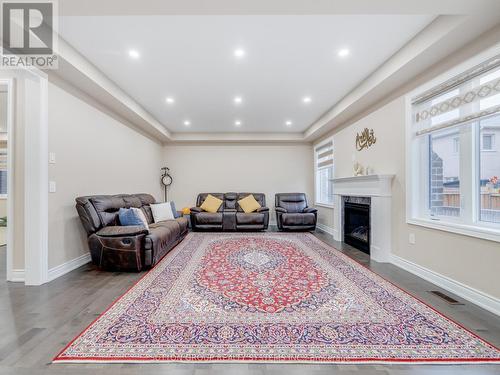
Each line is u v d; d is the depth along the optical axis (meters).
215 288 2.40
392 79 2.87
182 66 2.94
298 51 2.62
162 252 3.33
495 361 1.40
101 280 2.62
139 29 2.24
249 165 6.70
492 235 1.95
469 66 2.14
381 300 2.14
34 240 2.51
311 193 6.71
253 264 3.14
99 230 2.97
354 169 4.21
